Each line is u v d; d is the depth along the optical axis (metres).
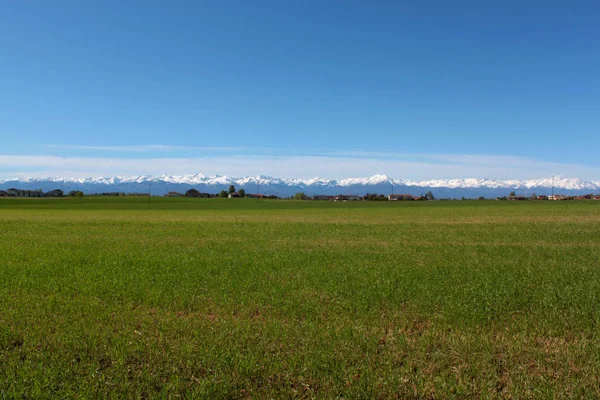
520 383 6.93
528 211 81.12
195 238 35.91
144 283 15.30
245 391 6.90
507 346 8.57
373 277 16.64
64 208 112.75
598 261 21.30
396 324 10.24
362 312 11.29
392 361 7.83
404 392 6.77
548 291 13.68
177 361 7.76
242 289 14.30
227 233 40.94
